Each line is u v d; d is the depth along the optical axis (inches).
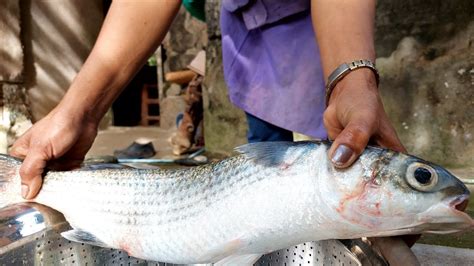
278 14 63.6
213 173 37.1
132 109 238.4
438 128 102.7
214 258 36.9
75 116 49.4
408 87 104.1
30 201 46.6
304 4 63.1
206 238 36.3
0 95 147.6
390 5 103.3
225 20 71.4
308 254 38.7
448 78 100.8
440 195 28.9
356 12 41.6
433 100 102.5
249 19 65.3
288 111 66.0
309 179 32.2
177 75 189.3
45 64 172.2
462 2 98.0
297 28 63.7
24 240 39.3
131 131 202.7
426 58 102.0
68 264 41.8
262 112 68.5
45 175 46.8
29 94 164.4
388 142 32.9
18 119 155.3
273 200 33.3
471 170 98.3
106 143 168.7
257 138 72.5
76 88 50.6
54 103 177.6
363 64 36.9
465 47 98.7
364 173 30.3
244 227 34.4
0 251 37.5
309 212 32.1
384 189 29.7
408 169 29.6
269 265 41.6
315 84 64.0
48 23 173.8
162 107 210.8
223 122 124.9
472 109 99.3
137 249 40.2
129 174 42.2
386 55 105.0
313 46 63.1
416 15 101.7
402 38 103.3
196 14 115.4
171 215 38.4
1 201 48.0
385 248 30.9
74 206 43.8
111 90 52.6
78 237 41.7
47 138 47.4
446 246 54.3
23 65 160.1
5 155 49.9
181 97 206.1
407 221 29.6
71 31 186.2
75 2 187.8
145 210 39.9
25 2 162.1
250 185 34.5
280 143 34.6
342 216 30.9
